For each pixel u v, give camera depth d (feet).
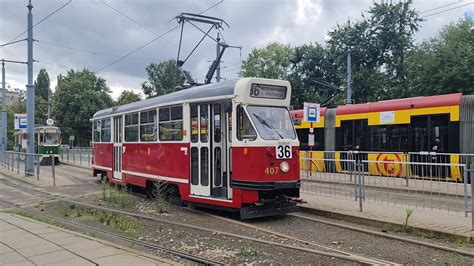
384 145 63.16
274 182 33.88
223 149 36.60
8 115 240.53
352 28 119.24
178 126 40.98
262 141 33.78
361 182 36.63
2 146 131.13
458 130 54.03
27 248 23.94
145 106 47.29
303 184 46.52
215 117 37.27
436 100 56.85
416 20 115.03
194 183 38.86
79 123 204.54
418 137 58.49
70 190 54.08
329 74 127.65
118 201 43.80
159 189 41.22
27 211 39.50
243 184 34.14
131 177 50.57
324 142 73.05
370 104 66.39
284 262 22.70
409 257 23.81
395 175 38.11
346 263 22.41
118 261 21.18
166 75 249.34
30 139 76.07
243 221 34.37
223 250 25.36
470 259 23.26
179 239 28.53
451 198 35.01
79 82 206.90
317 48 130.41
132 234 29.91
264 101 35.60
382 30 115.34
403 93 115.44
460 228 29.04
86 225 32.65
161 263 20.77
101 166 61.00
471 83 97.35
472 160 50.93
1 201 46.09
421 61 108.17
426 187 36.37
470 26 122.52
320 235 29.50
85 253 22.75
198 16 63.26
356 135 67.72
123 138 53.21
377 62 118.52
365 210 35.99
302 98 131.34
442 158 54.80
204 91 38.17
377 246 26.30
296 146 35.63
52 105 215.51
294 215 36.52
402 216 33.30
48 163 110.01
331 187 43.04
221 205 35.86
